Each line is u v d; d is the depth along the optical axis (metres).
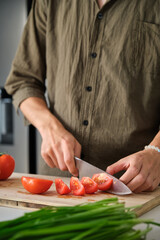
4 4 3.15
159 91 1.42
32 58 1.67
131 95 1.41
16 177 1.48
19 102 1.59
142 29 1.41
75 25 1.49
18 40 3.10
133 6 1.42
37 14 1.65
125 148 1.44
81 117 1.48
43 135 1.43
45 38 1.66
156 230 0.87
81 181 1.21
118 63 1.42
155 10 1.41
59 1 1.55
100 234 0.63
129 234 0.67
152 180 1.19
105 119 1.44
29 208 1.10
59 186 1.18
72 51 1.49
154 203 1.13
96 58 1.45
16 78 1.67
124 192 1.15
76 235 0.62
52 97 1.62
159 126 1.47
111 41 1.43
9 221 0.64
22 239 0.59
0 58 3.21
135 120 1.41
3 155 1.41
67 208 0.70
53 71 1.59
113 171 1.22
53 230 0.60
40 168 1.63
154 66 1.41
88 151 1.48
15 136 3.09
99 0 1.46
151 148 1.27
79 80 1.48
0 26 3.19
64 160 1.33
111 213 0.69
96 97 1.45
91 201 1.09
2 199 1.14
